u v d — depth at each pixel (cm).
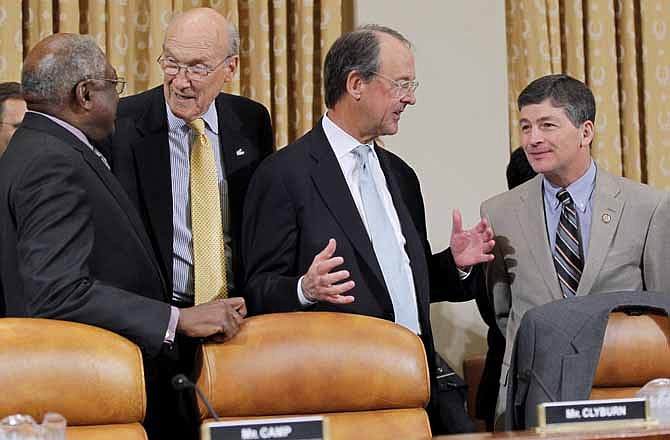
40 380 229
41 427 187
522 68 479
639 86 500
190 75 295
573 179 321
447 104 446
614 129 486
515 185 365
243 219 304
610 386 275
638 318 276
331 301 269
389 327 262
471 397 423
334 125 307
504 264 329
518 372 282
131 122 311
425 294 308
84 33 418
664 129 494
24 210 257
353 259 296
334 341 256
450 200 444
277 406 249
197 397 247
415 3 447
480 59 454
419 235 326
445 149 445
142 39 423
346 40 304
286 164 301
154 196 305
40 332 233
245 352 250
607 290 314
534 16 476
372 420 254
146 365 292
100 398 233
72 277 253
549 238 324
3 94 336
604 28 489
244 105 331
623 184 323
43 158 260
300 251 297
